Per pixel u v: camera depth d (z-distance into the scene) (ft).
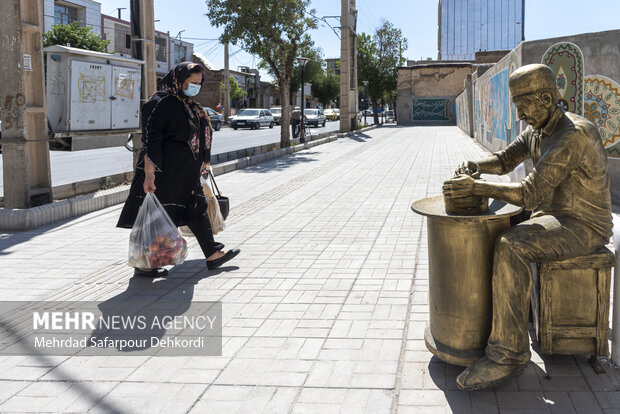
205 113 17.83
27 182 26.58
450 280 10.25
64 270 18.52
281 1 63.26
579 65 29.91
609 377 10.24
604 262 10.05
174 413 9.57
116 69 32.09
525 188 9.68
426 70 151.74
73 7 129.08
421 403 9.59
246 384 10.51
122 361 11.64
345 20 99.40
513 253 9.60
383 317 13.58
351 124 106.73
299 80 196.24
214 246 18.03
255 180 40.09
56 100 29.40
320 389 10.21
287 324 13.37
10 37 25.41
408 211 26.86
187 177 17.26
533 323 12.37
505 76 45.98
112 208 29.94
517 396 9.70
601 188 10.02
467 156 53.78
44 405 9.96
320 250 20.07
